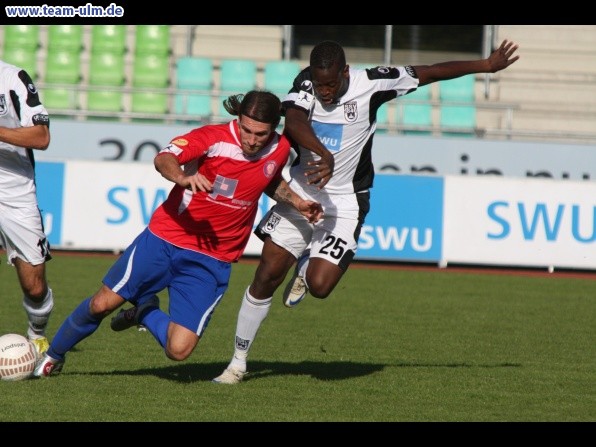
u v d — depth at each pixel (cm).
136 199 5481
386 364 2581
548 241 5488
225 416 1905
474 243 5497
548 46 7638
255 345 2867
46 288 2420
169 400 2031
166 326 2114
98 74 7175
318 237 2273
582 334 3272
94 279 4434
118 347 2747
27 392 2052
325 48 2105
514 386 2311
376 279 4912
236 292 4247
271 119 1955
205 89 7062
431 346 2927
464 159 5888
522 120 7225
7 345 2158
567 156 5938
